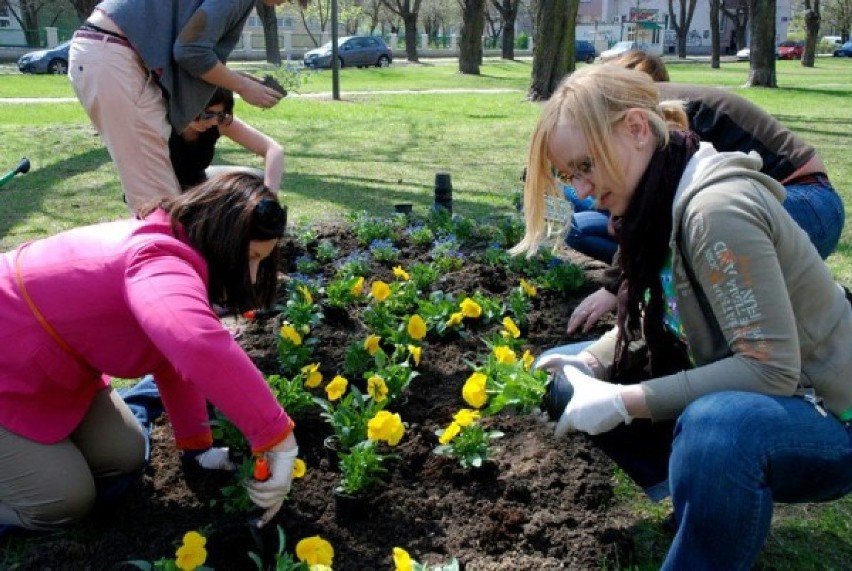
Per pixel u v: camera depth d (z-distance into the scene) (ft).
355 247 18.60
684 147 6.89
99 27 13.08
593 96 6.73
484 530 8.43
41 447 7.95
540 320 14.20
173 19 13.09
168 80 13.20
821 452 6.58
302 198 24.77
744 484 6.39
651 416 6.93
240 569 7.97
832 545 8.45
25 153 32.27
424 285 15.76
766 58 80.02
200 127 14.23
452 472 9.41
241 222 7.50
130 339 7.74
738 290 6.39
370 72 108.78
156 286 6.98
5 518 8.22
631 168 6.90
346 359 11.85
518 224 18.88
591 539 8.37
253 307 8.09
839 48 194.70
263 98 14.03
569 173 7.11
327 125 44.83
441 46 198.18
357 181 28.04
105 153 32.48
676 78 98.58
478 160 33.55
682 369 8.11
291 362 11.64
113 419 8.87
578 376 7.54
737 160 6.72
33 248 7.91
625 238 7.18
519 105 59.31
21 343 7.63
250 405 7.09
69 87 69.46
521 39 207.51
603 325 13.91
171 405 9.11
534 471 9.54
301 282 14.70
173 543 8.23
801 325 6.82
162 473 9.50
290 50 157.38
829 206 10.87
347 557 8.14
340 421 9.70
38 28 157.17
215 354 6.82
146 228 7.69
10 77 82.28
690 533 6.64
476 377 9.04
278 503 8.03
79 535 8.37
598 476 9.54
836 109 57.06
